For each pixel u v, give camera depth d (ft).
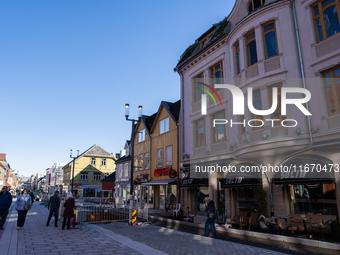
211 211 34.96
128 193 111.14
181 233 36.91
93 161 184.55
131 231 38.60
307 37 38.73
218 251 25.95
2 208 36.73
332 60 35.17
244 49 46.57
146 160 92.43
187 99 68.54
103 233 36.14
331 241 28.71
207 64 61.72
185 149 67.41
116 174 127.54
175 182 69.77
